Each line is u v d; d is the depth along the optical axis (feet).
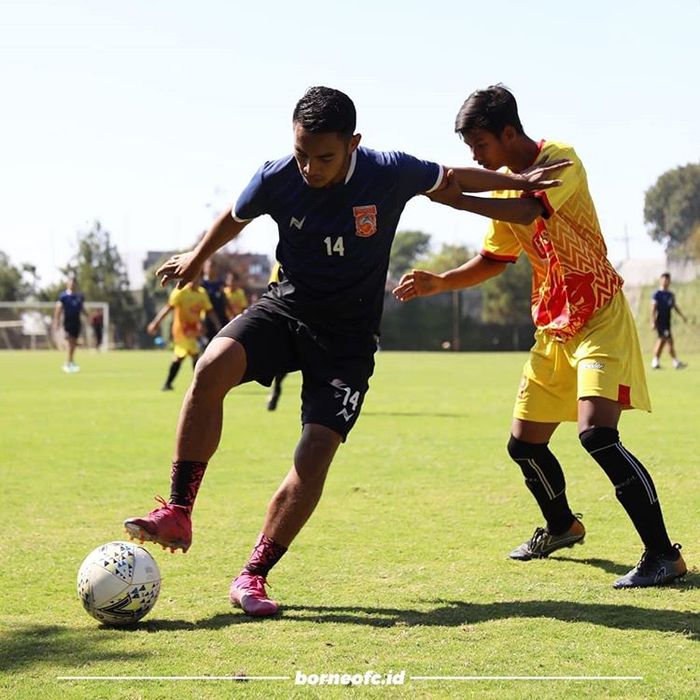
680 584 25.39
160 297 288.92
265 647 20.40
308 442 23.88
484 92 26.48
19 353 231.09
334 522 33.76
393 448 53.06
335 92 22.49
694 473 42.75
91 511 36.42
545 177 24.62
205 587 25.67
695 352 217.36
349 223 23.43
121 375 129.49
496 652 19.97
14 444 56.08
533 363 27.94
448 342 265.13
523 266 269.03
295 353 25.00
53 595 24.94
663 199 263.08
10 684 18.33
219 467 47.24
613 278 26.40
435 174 24.12
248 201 24.03
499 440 56.24
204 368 23.86
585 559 28.60
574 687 18.04
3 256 310.04
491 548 29.99
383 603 23.88
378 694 17.76
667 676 18.56
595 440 25.41
